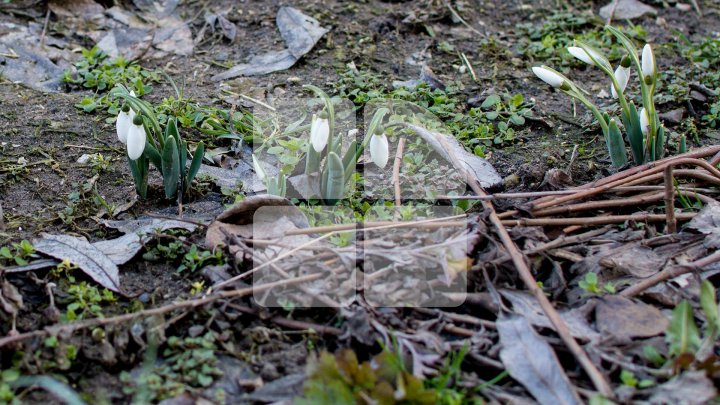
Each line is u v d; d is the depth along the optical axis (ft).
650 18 3.61
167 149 2.51
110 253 2.40
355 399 1.99
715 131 2.96
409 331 2.16
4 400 2.02
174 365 2.13
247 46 3.32
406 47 3.35
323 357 1.99
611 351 2.10
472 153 2.82
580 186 2.55
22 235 2.47
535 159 2.81
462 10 3.54
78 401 1.97
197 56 3.27
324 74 3.18
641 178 2.54
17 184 2.64
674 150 2.87
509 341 2.11
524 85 3.18
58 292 2.29
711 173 2.58
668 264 2.31
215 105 3.00
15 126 2.84
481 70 3.24
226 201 2.61
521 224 2.39
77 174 2.69
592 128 2.95
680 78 3.18
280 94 3.07
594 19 3.54
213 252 2.36
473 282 2.26
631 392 2.00
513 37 3.45
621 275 2.31
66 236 2.44
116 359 2.13
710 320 2.04
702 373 1.99
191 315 2.22
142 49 3.26
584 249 2.36
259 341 2.18
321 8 3.48
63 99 2.99
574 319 2.18
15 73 3.09
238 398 2.07
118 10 3.44
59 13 3.39
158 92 3.06
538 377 2.04
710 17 3.64
